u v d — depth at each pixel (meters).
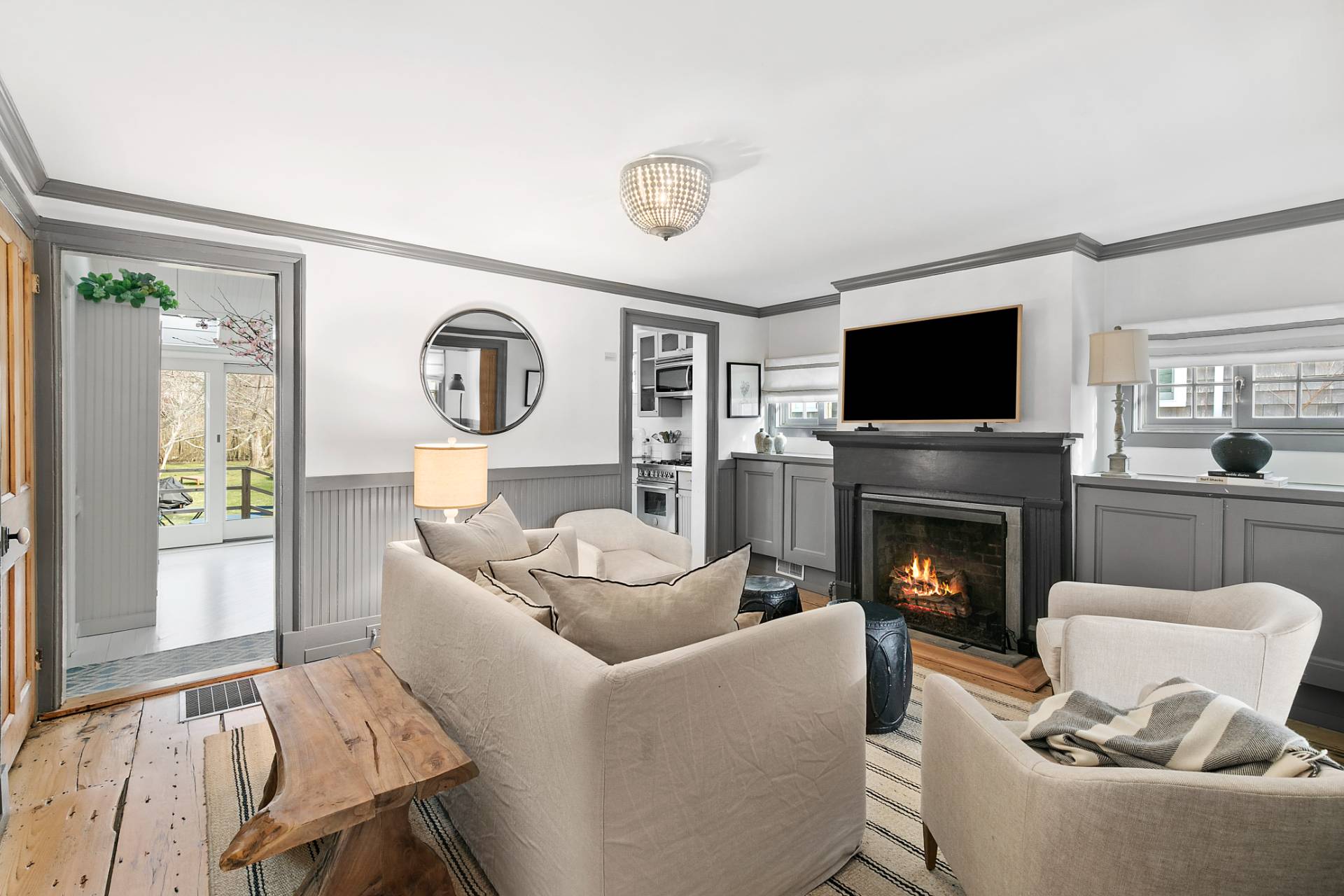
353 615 3.57
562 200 2.96
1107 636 2.14
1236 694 2.00
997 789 1.37
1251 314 3.09
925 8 1.58
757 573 5.34
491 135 2.29
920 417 3.95
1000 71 1.87
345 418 3.52
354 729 1.67
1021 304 3.56
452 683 1.96
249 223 3.17
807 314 5.25
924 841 1.82
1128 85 1.94
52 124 2.21
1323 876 1.08
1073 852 1.19
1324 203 2.90
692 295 5.02
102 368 3.87
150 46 1.76
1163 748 1.28
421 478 3.38
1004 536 3.57
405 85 1.96
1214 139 2.29
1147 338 3.16
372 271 3.59
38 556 2.74
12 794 2.18
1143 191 2.79
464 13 1.61
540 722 1.48
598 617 1.57
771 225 3.27
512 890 1.60
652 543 4.26
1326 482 2.98
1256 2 1.55
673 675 1.42
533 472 4.22
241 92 2.01
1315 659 2.66
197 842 1.94
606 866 1.31
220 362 6.76
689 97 2.03
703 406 5.23
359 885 1.52
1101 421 3.63
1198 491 2.95
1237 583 2.84
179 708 2.86
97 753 2.46
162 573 5.41
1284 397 3.11
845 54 1.79
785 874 1.67
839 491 4.34
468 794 1.86
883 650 2.60
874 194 2.83
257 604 4.50
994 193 2.81
